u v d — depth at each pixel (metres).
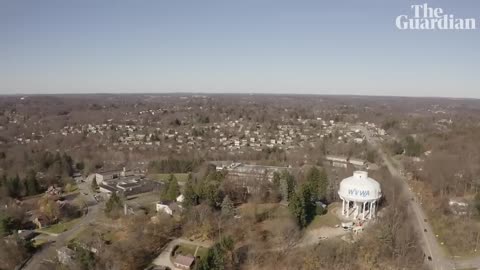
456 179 178.50
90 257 107.62
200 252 114.88
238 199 154.12
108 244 123.25
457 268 106.69
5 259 115.19
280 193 153.62
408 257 108.88
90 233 134.00
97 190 192.38
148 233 125.38
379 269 103.94
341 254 108.94
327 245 113.56
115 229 136.50
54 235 136.00
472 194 169.62
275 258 109.69
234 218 133.62
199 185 148.12
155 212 147.38
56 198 171.25
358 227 125.62
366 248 110.50
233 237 120.25
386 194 158.75
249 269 105.62
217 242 112.94
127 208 151.88
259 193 153.62
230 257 104.19
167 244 121.06
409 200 165.38
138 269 107.56
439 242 123.38
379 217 129.12
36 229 141.62
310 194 137.12
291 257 109.88
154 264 109.81
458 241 121.88
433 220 139.88
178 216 136.88
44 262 116.75
